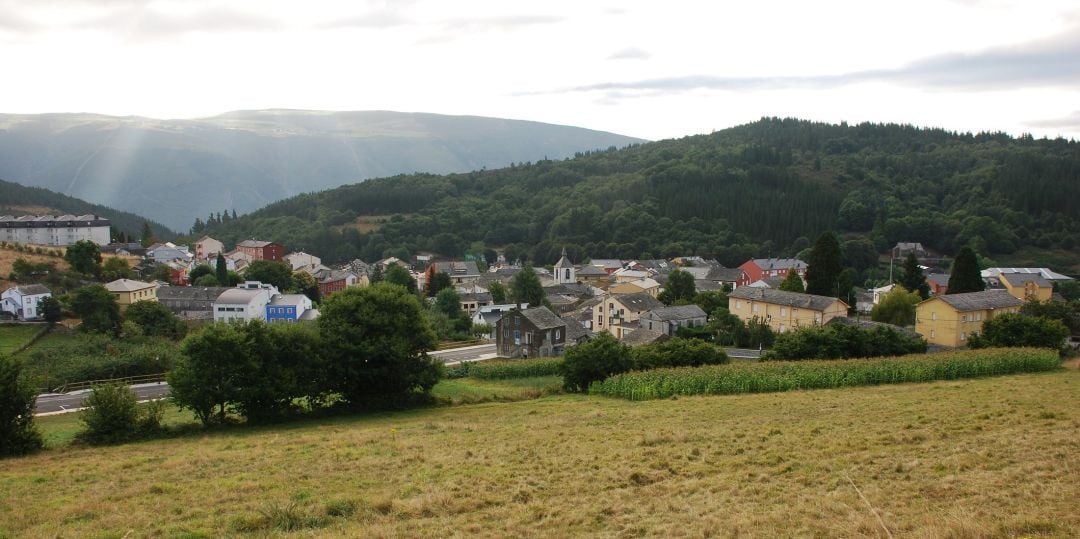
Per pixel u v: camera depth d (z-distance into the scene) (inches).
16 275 4746.6
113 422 1747.0
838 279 4355.3
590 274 7288.4
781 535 763.4
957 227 7278.5
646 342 3518.7
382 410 2180.1
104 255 6422.2
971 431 1245.1
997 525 723.4
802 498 894.4
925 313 3410.4
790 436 1309.1
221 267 5748.0
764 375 2272.4
